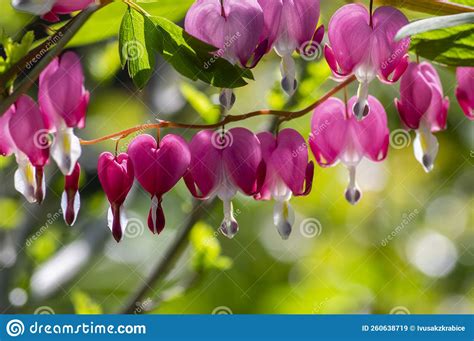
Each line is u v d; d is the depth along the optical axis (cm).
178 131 139
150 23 118
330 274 152
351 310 149
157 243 144
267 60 141
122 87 143
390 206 159
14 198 135
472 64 122
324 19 132
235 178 120
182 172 120
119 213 119
